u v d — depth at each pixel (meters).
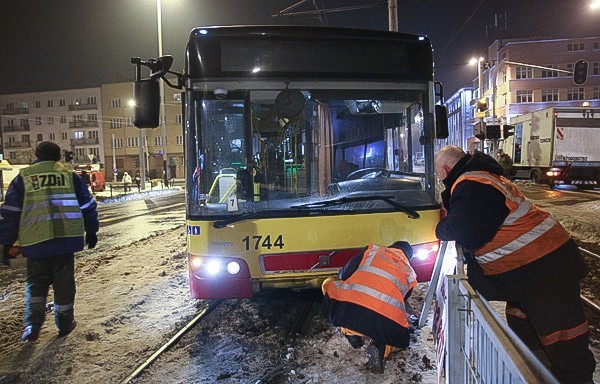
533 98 62.44
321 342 4.55
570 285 3.00
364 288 3.83
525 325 3.47
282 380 3.83
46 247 4.61
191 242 4.64
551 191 21.66
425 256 4.88
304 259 4.64
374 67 4.98
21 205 4.66
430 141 5.04
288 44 4.81
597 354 4.14
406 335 3.84
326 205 4.70
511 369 1.70
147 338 4.82
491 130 18.64
